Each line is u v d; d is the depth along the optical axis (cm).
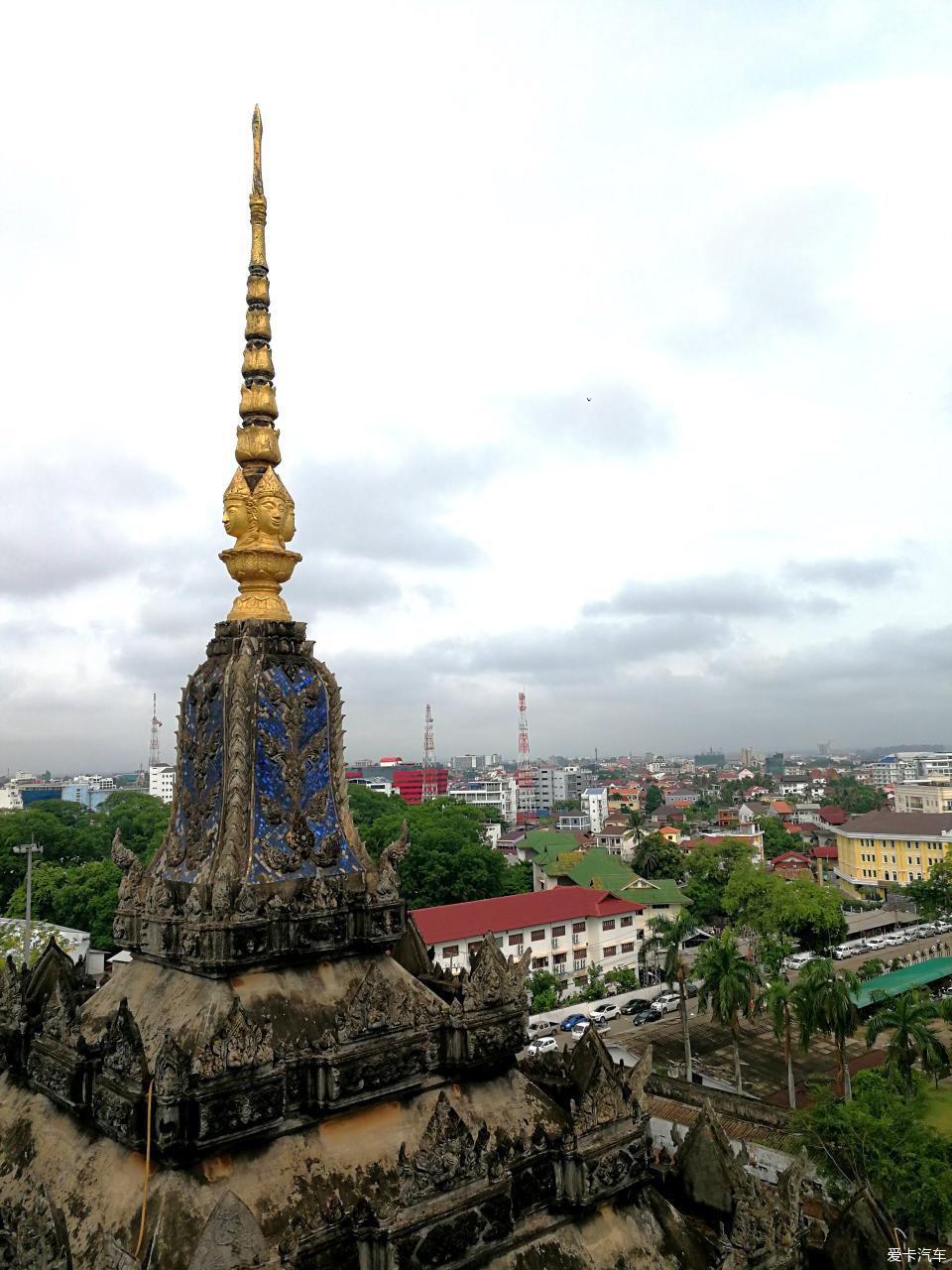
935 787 19962
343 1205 1434
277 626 1844
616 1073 1783
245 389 1942
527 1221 1589
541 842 15350
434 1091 1683
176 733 1895
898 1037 5344
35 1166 1577
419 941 2114
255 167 2012
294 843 1717
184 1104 1355
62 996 1645
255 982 1605
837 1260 1819
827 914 8794
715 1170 1916
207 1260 1178
